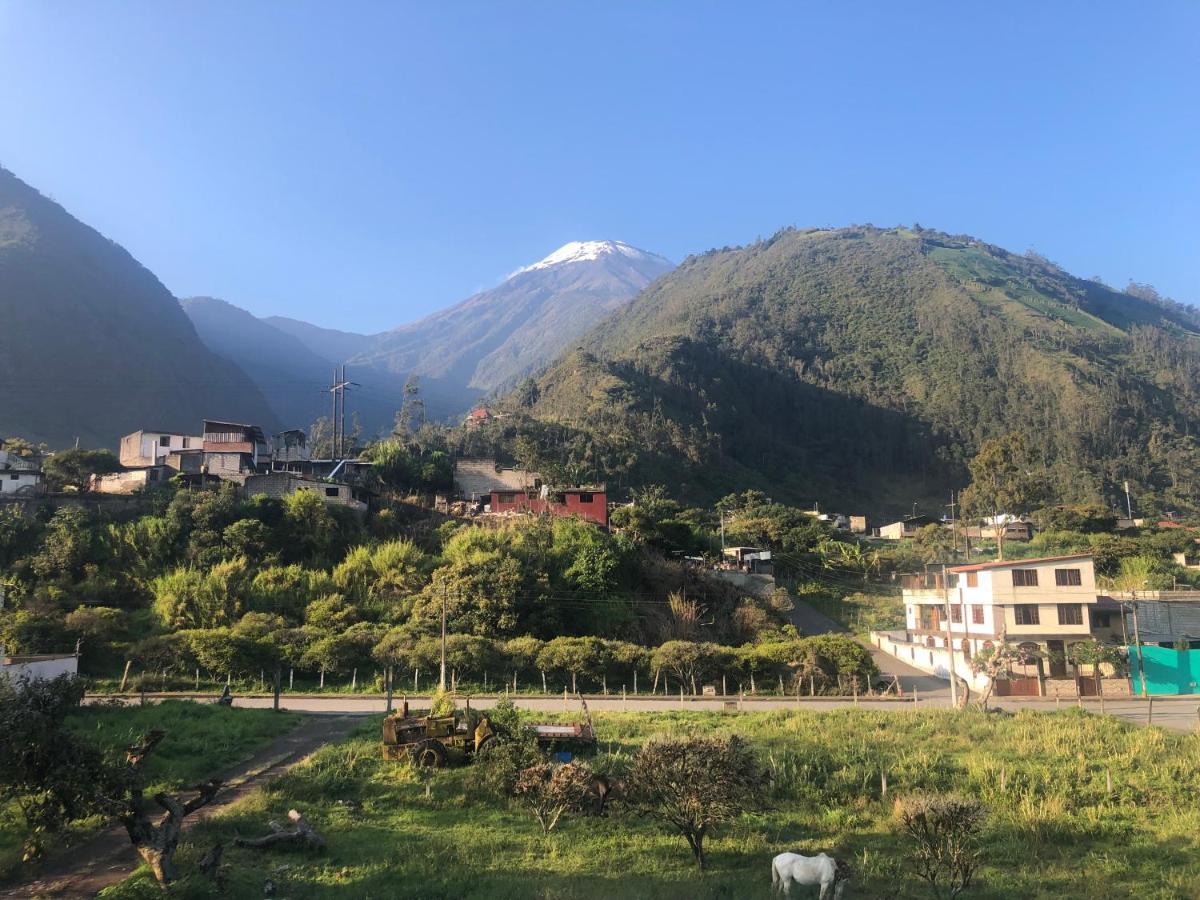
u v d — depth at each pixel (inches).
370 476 3213.6
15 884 615.8
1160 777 995.9
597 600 2326.5
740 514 4183.1
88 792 557.0
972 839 684.7
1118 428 6658.5
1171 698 1855.3
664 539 3073.3
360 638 1934.1
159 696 1695.4
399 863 669.3
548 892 583.5
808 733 1263.5
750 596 2719.0
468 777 962.1
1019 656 1884.8
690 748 727.1
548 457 4254.4
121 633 1961.1
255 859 665.0
